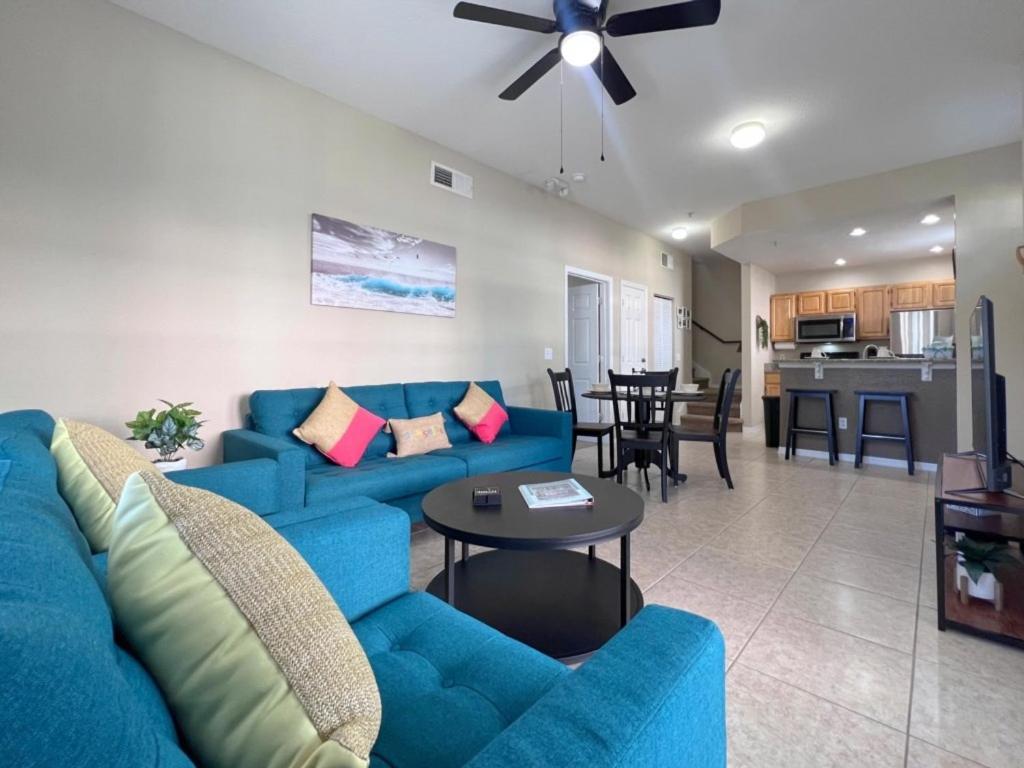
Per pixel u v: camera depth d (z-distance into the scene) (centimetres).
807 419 510
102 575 71
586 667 63
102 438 114
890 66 289
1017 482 193
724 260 829
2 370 210
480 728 78
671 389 347
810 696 143
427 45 269
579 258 541
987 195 395
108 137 235
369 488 242
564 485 195
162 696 52
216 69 270
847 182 466
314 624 55
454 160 402
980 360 199
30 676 32
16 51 212
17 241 213
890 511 317
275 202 295
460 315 409
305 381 309
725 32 259
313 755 49
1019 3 239
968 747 123
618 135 375
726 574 222
